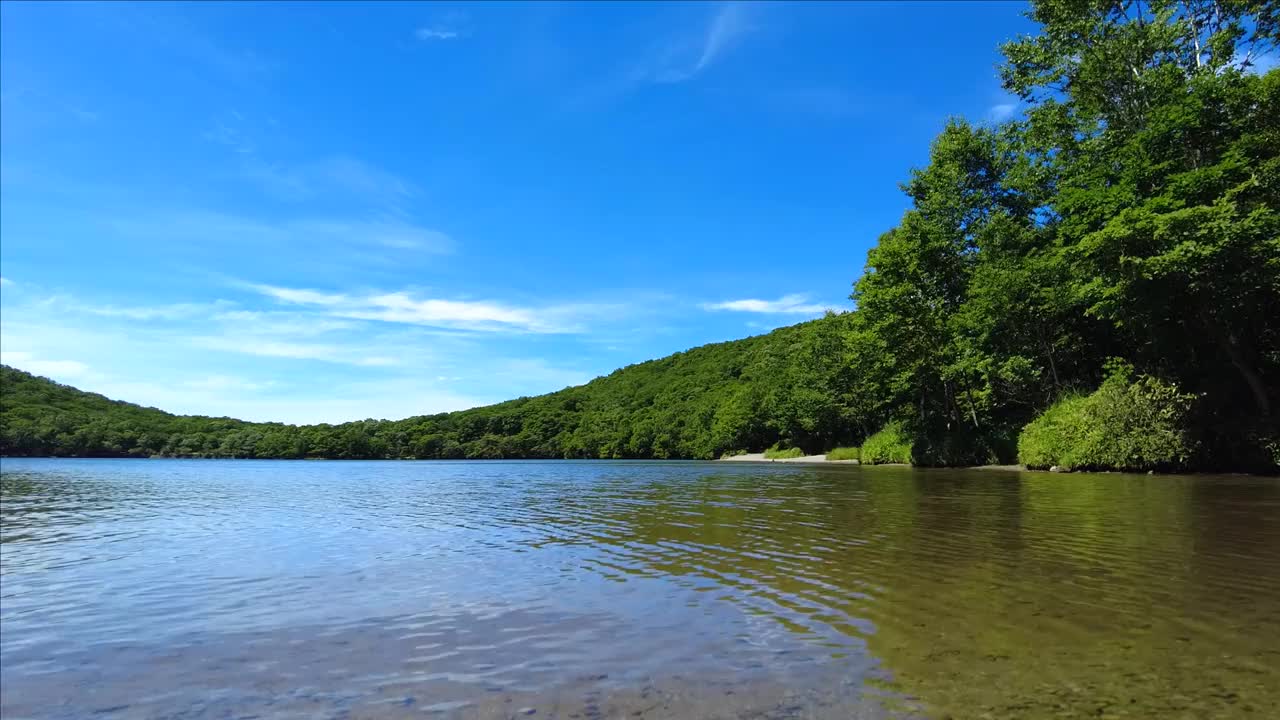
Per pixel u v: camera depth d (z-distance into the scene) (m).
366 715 4.13
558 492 23.77
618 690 4.32
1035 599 6.18
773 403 71.25
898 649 4.91
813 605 6.25
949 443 36.31
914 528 11.06
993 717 3.69
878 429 56.56
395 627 6.12
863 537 10.26
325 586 8.12
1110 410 23.72
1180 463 22.02
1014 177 36.72
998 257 34.44
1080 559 7.96
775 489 21.75
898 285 38.50
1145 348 25.23
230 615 6.88
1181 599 6.05
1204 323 22.80
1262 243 20.09
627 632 5.62
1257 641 4.88
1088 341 32.22
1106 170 26.75
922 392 40.09
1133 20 28.09
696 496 19.67
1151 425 22.52
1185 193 22.48
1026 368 31.70
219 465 77.88
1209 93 23.64
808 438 67.94
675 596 6.84
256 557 10.56
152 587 8.51
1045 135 32.91
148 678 5.06
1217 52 26.23
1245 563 7.53
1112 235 21.89
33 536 14.12
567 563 9.02
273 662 5.28
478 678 4.66
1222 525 10.31
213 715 4.28
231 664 5.28
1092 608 5.82
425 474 47.06
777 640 5.24
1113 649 4.77
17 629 6.58
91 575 9.48
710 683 4.38
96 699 4.66
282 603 7.30
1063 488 17.84
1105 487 17.69
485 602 6.93
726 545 9.97
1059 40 29.45
